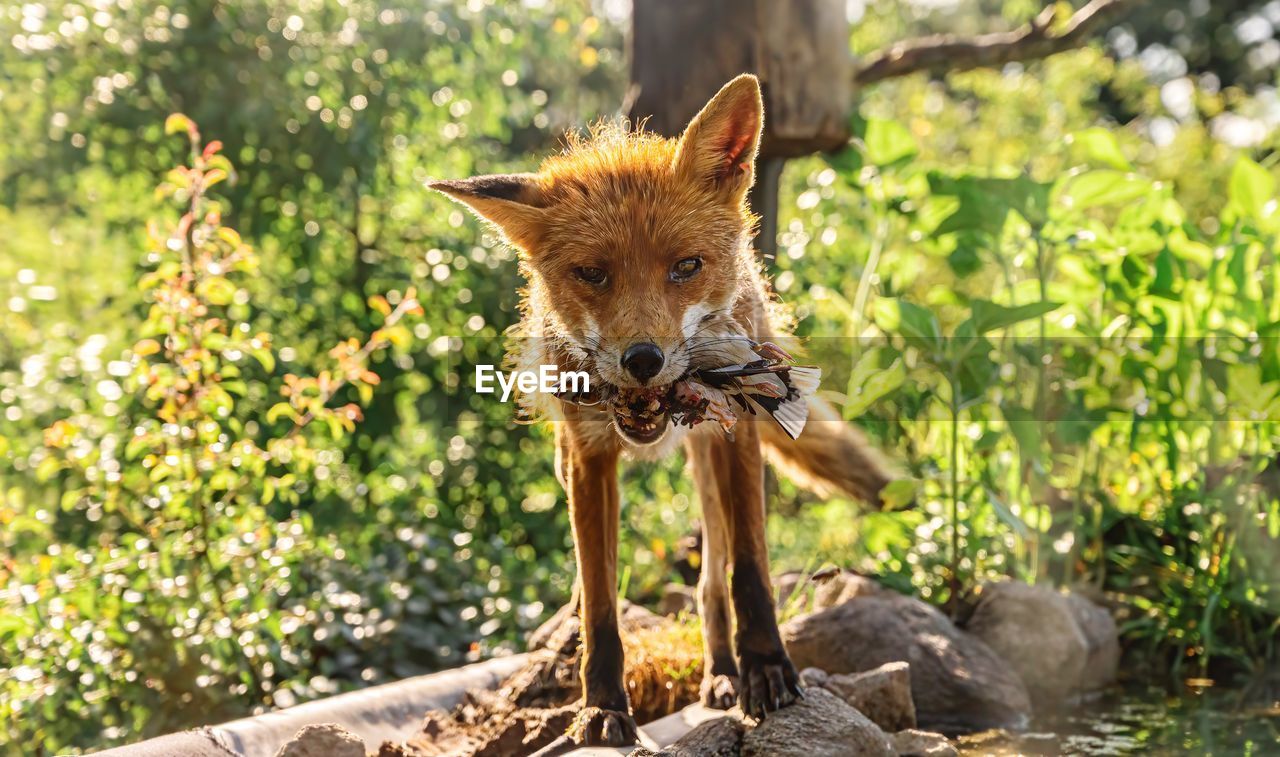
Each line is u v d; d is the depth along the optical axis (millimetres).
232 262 1346
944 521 1627
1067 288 1770
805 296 1956
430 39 2105
